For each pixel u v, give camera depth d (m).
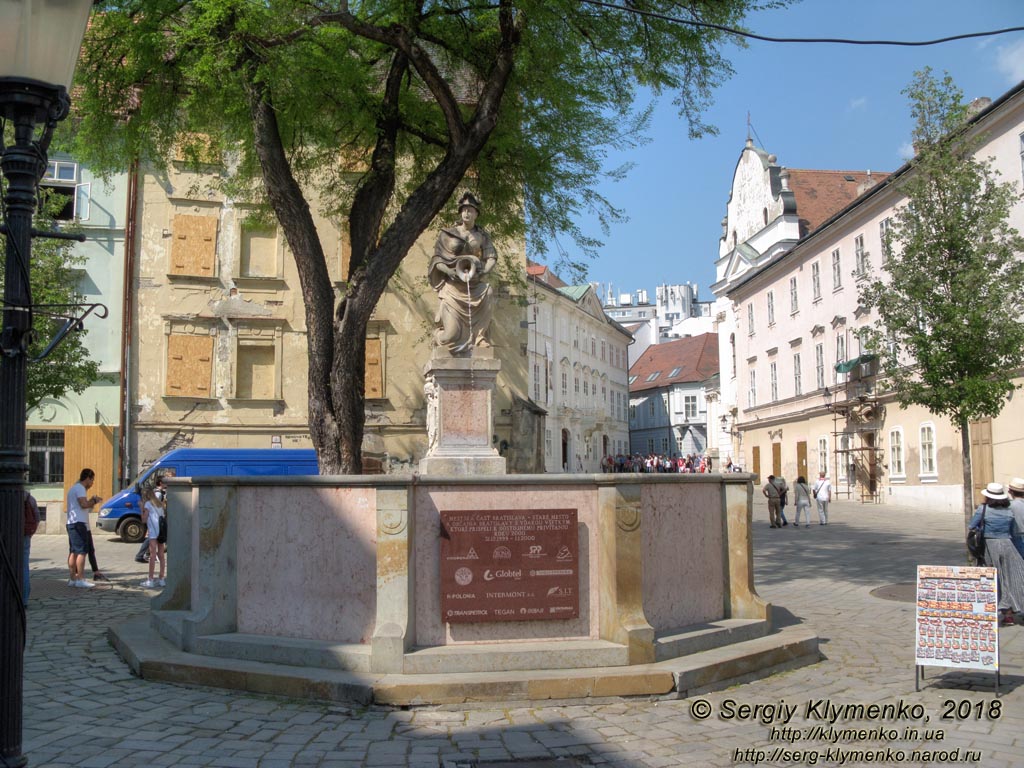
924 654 7.18
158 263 25.70
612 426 71.25
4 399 3.85
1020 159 23.84
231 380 25.75
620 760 5.41
